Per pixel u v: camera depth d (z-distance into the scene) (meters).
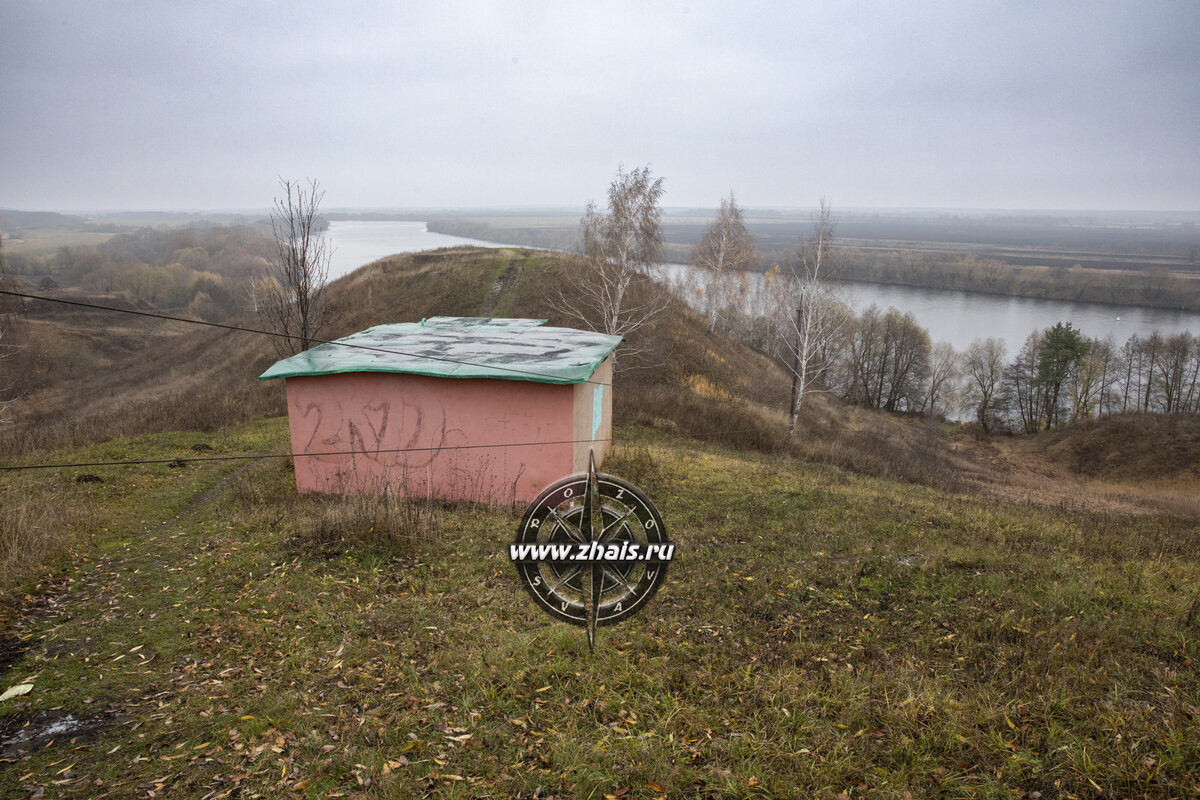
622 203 30.58
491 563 9.98
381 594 8.98
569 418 13.59
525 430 13.79
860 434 35.44
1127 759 5.14
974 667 6.96
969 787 5.00
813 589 9.16
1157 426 44.19
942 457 35.66
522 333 18.30
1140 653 7.18
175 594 9.07
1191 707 5.83
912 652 7.34
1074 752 5.27
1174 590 9.20
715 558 10.44
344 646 7.49
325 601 8.73
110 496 13.84
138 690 6.64
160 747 5.68
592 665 6.88
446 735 5.79
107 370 51.75
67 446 18.03
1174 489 37.50
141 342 66.38
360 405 14.31
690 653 7.30
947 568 10.08
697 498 14.63
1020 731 5.68
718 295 49.25
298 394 14.42
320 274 23.09
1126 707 5.96
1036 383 59.47
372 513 11.42
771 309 55.88
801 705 6.20
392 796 4.95
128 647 7.57
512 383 13.67
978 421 63.88
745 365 42.41
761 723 5.93
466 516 12.71
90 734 5.88
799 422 31.20
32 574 9.52
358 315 40.94
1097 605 8.50
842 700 6.28
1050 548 11.38
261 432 20.47
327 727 5.93
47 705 6.34
